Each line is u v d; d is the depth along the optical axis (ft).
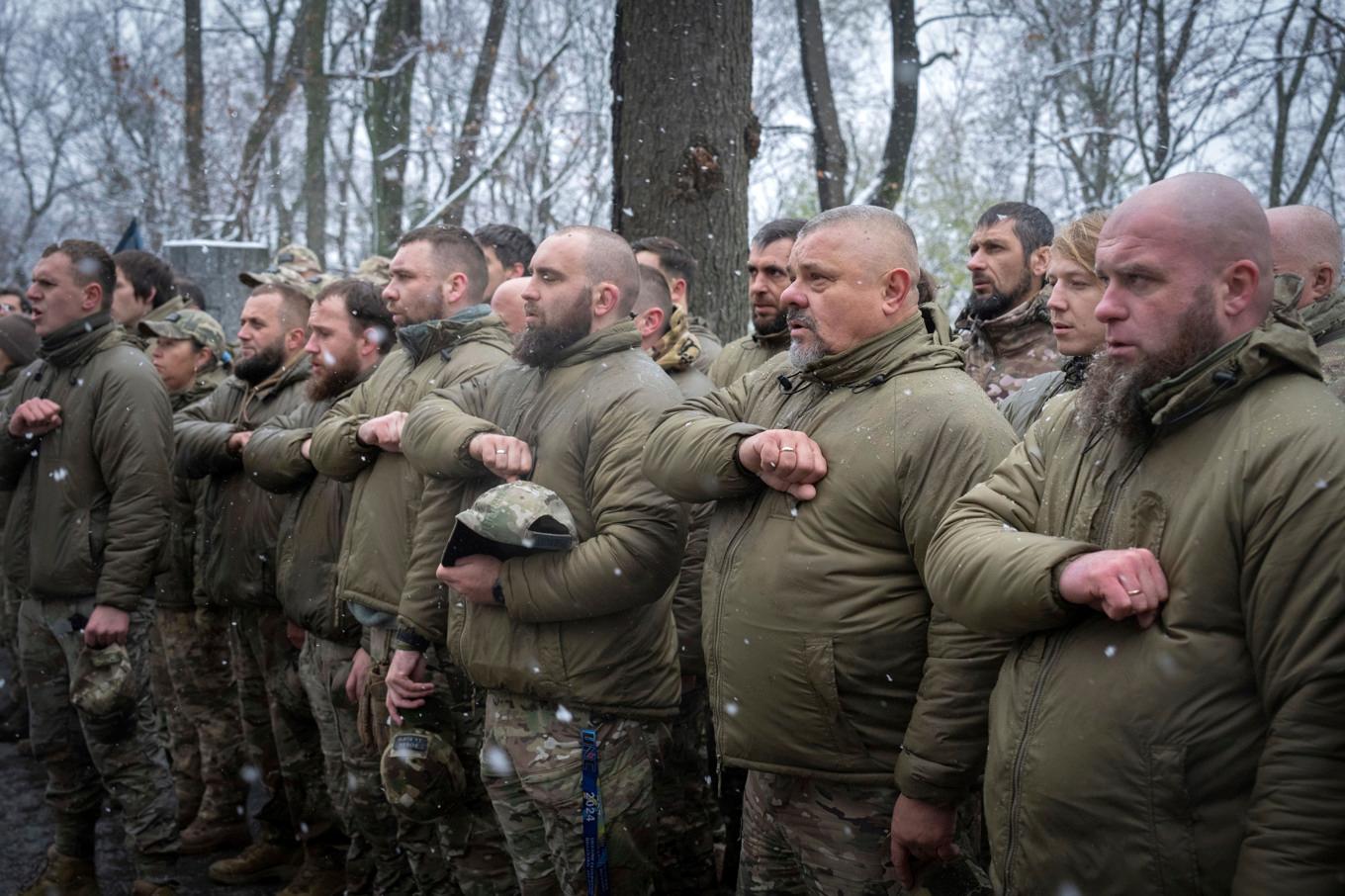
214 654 14.53
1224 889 5.18
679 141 16.49
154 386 12.83
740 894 8.23
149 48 66.23
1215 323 5.45
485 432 9.40
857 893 7.34
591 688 8.80
